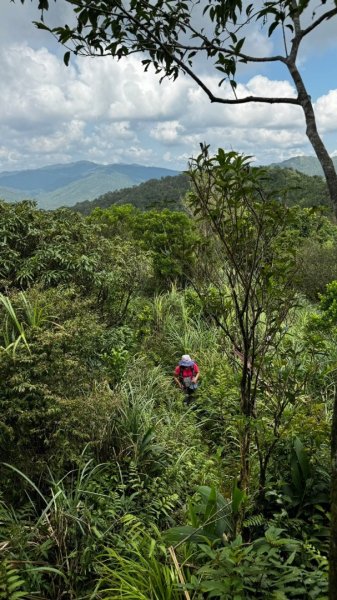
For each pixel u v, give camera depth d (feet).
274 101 6.15
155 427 16.49
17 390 11.98
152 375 22.16
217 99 6.34
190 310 33.19
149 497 12.85
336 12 5.68
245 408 10.13
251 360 9.85
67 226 25.84
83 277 23.52
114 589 8.52
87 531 10.81
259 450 10.39
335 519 5.08
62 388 12.99
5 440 11.58
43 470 11.92
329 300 28.58
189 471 14.90
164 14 6.77
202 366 25.90
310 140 5.69
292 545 8.39
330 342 23.61
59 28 6.41
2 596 7.79
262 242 9.07
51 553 10.52
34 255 22.56
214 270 10.43
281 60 6.20
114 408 15.15
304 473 11.02
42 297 16.31
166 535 9.57
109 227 51.13
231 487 12.87
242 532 9.95
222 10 6.47
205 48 6.57
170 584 8.44
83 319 15.44
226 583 6.91
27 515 11.36
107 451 14.74
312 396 14.85
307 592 7.50
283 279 9.35
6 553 9.45
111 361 19.21
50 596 9.61
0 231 22.07
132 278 27.22
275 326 9.83
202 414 21.59
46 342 12.66
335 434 5.24
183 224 40.93
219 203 8.36
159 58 7.06
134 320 29.53
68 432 12.85
